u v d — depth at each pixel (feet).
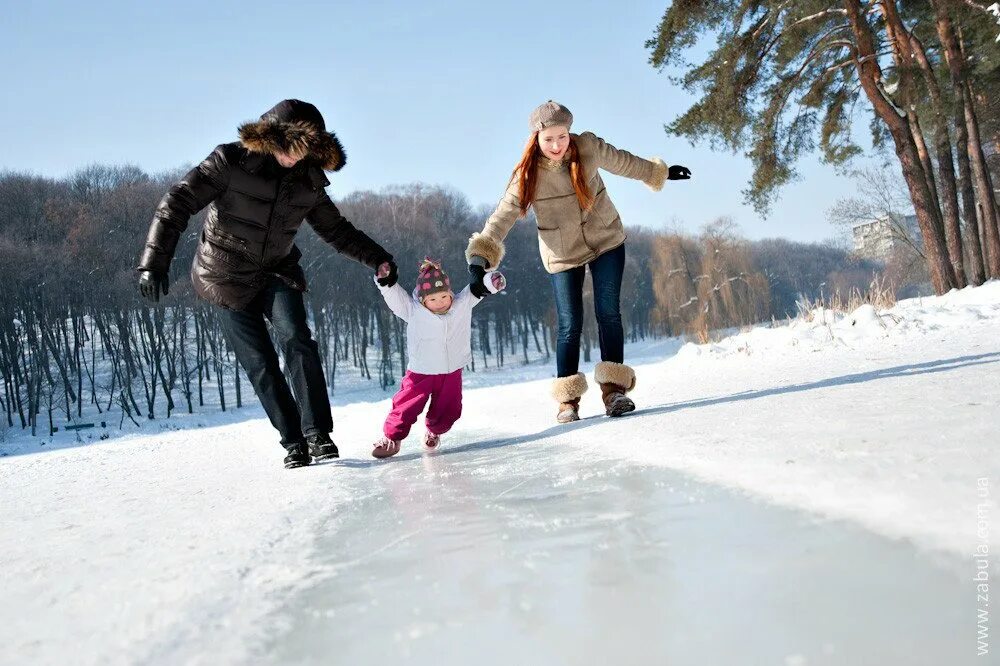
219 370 161.38
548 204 14.19
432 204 275.80
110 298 158.51
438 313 12.39
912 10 57.67
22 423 146.20
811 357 22.21
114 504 8.92
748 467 5.91
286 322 12.15
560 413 13.99
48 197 200.03
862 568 3.32
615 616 3.15
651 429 9.69
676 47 55.36
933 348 19.43
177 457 15.07
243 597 4.17
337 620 3.58
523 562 4.15
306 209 12.15
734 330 137.08
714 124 55.36
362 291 194.70
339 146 11.97
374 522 6.07
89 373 171.73
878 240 100.83
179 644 3.48
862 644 2.59
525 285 237.25
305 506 7.29
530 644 2.97
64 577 5.20
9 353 159.12
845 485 4.86
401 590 3.94
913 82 51.47
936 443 6.00
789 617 2.90
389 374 192.44
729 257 155.53
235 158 11.59
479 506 6.17
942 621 2.70
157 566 5.21
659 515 4.85
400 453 12.64
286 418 11.93
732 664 2.57
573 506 5.57
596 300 14.49
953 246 54.08
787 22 52.85
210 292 12.10
